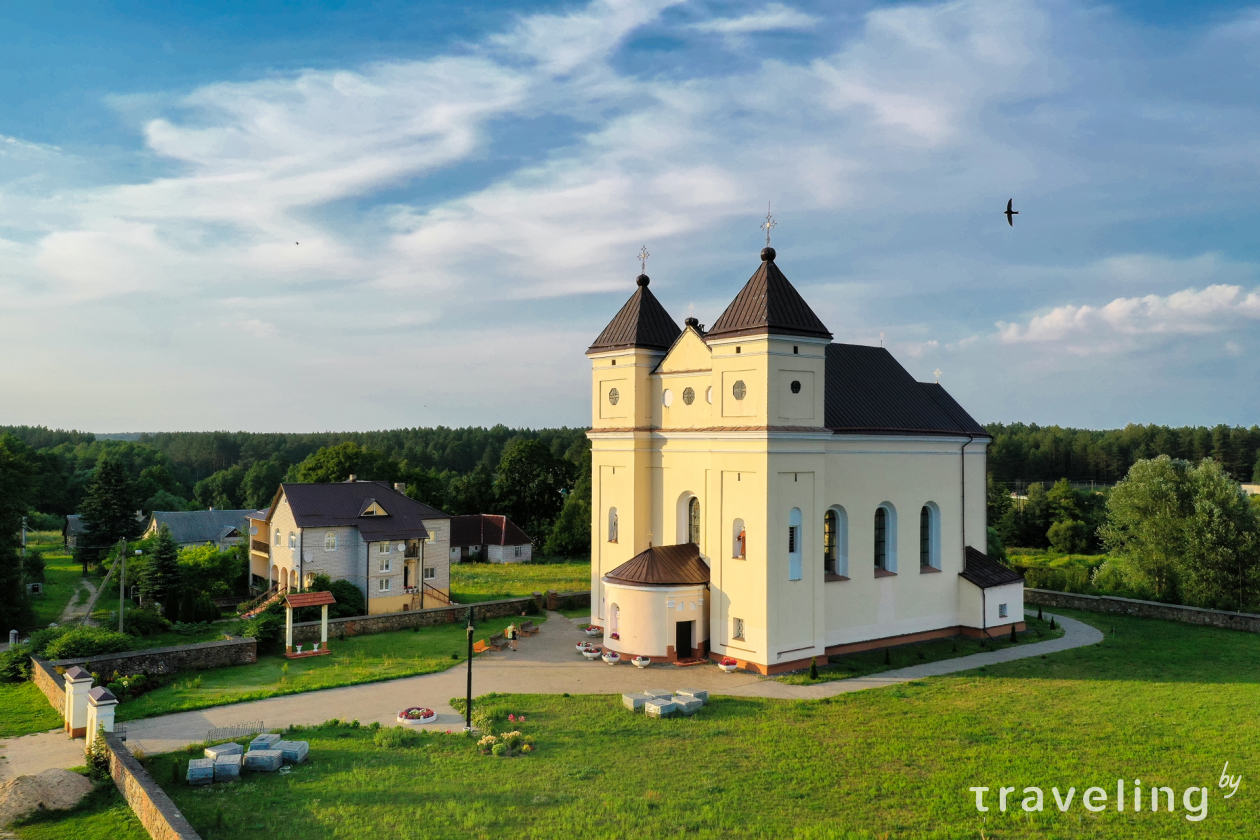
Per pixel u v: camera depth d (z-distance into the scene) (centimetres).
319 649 4103
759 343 3728
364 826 2075
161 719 3022
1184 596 5781
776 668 3706
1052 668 3872
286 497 5872
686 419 4216
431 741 2794
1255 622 4750
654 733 2873
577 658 4012
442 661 3897
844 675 3697
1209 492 6097
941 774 2481
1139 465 6550
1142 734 2867
